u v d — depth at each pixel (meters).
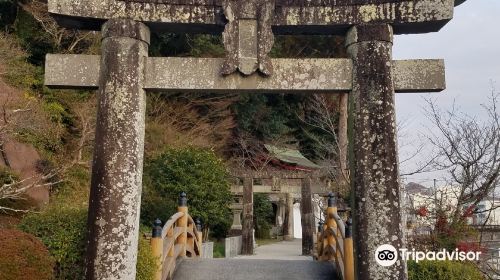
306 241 16.39
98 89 5.23
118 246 4.80
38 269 5.44
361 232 4.96
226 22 5.41
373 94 5.15
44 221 6.07
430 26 5.41
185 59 5.29
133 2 5.32
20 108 11.15
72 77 5.24
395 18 5.32
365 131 5.10
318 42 21.48
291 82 5.29
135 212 4.96
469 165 9.14
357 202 5.03
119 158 4.93
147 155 16.16
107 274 4.73
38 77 15.23
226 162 20.53
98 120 5.06
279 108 23.53
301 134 24.39
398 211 4.95
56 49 16.23
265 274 8.13
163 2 5.36
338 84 5.29
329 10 5.40
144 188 13.85
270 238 26.09
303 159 23.75
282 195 26.17
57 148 13.81
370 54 5.25
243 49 5.32
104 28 5.30
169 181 14.12
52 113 14.38
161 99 19.08
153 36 18.61
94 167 4.96
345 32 5.56
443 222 8.77
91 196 4.92
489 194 9.27
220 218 15.45
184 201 9.22
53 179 12.66
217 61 5.32
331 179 17.23
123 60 5.15
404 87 5.28
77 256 5.81
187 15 5.38
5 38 14.23
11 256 5.26
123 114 5.02
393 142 5.07
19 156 11.92
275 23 5.41
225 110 20.91
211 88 5.25
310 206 16.72
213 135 20.88
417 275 6.48
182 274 8.08
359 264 4.94
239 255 16.38
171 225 7.70
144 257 5.95
